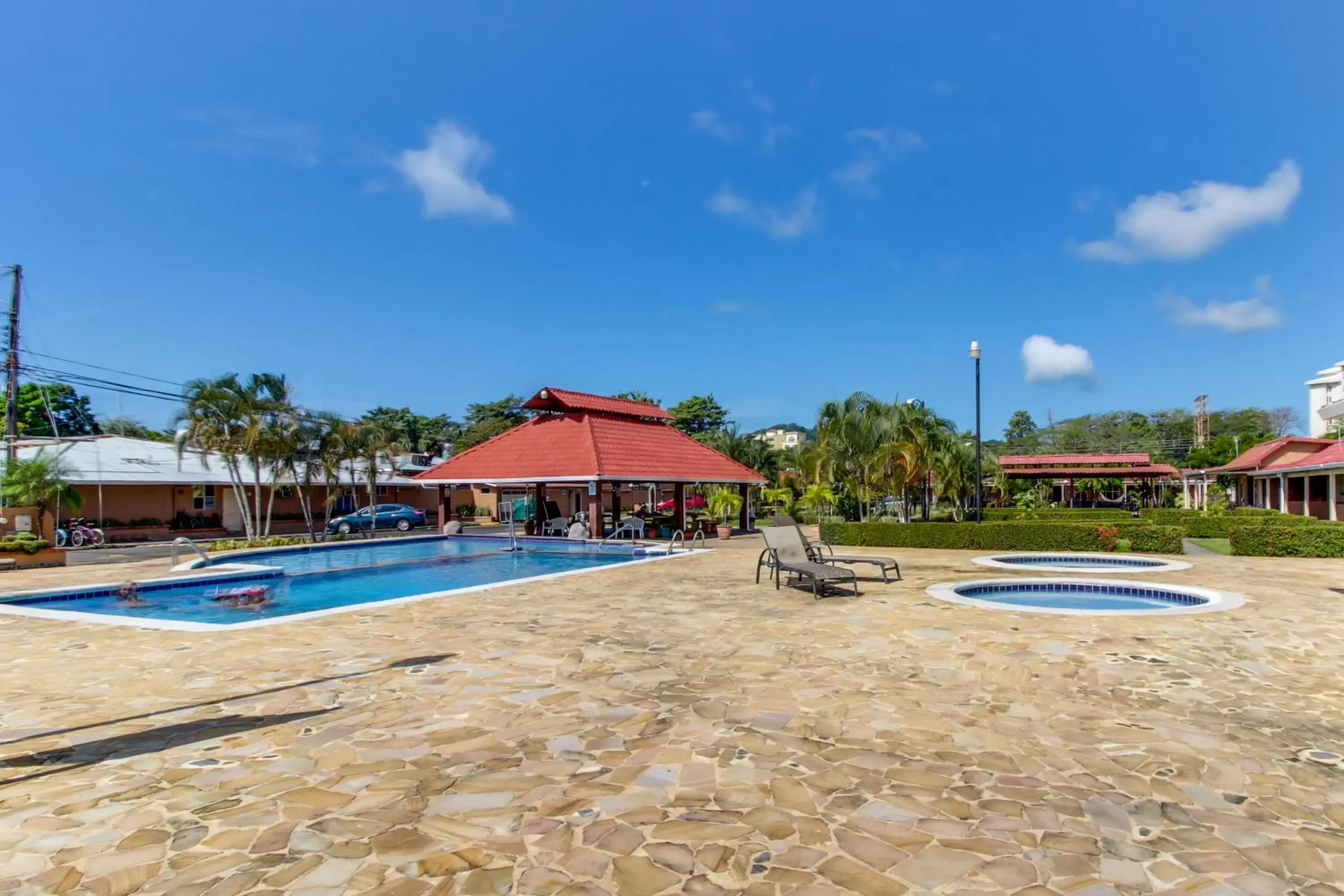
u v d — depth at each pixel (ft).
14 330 95.30
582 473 80.23
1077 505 185.16
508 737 16.20
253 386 81.25
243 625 29.71
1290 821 11.95
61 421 161.38
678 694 19.39
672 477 88.63
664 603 34.37
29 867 10.80
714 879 10.28
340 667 22.70
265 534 95.20
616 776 13.99
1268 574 43.21
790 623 28.94
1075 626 27.14
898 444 82.74
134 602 44.32
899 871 10.46
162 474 105.29
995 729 16.46
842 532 71.97
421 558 67.67
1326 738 15.76
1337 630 26.18
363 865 10.75
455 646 25.41
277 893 10.02
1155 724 16.71
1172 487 190.29
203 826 12.09
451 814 12.44
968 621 28.37
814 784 13.55
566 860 10.87
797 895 9.83
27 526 67.87
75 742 16.15
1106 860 10.72
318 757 15.12
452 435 222.69
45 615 33.01
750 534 95.91
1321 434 174.09
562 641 26.05
